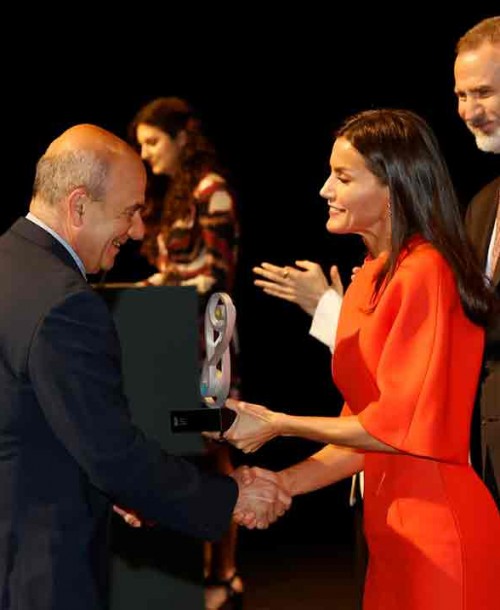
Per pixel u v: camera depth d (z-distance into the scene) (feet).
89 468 17.21
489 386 22.39
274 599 36.52
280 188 57.31
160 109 33.42
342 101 54.34
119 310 21.77
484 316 19.49
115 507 21.44
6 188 52.90
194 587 22.72
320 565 40.40
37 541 17.25
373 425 19.17
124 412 17.48
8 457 17.29
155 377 21.86
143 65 53.21
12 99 52.54
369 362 19.75
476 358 19.57
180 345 21.97
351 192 19.97
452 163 53.42
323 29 53.78
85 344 17.16
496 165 53.52
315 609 35.45
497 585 19.67
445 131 53.21
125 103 53.16
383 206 19.99
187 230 32.91
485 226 23.25
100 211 18.24
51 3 52.29
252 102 54.60
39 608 17.12
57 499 17.38
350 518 46.57
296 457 55.42
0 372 17.29
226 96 54.34
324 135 55.06
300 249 59.36
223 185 33.04
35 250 17.87
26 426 17.29
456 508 19.51
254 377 63.41
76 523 17.44
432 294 19.25
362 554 23.48
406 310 19.26
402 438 19.08
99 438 17.12
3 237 18.29
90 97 52.85
